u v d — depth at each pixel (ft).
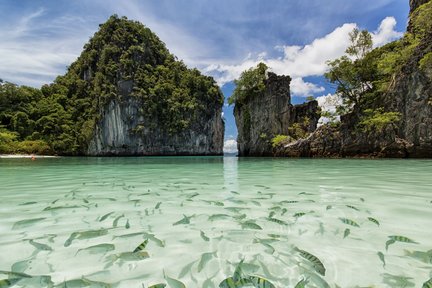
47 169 45.57
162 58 236.63
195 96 210.59
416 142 61.87
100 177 30.91
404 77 65.36
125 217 12.30
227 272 6.95
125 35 210.38
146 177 30.58
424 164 43.93
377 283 6.25
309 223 11.01
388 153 66.03
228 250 8.37
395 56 67.87
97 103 182.19
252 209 13.52
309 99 125.70
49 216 12.57
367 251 8.12
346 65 79.56
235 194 17.95
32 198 16.96
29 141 155.22
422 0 72.90
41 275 6.81
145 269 7.20
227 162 66.74
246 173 34.40
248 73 119.34
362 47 80.59
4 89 176.96
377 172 31.81
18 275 6.65
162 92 198.39
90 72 210.18
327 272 6.82
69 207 14.30
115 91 181.16
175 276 6.77
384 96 69.92
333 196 16.57
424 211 12.66
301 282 5.98
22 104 180.75
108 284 6.35
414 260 7.41
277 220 11.39
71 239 9.39
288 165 49.16
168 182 25.26
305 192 18.24
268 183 23.61
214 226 10.84
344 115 79.00
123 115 180.75
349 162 53.16
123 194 18.31
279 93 115.65
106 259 7.81
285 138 100.99
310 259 7.41
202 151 212.64
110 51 197.16
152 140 191.72
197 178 28.84
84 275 6.89
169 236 9.74
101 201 15.84
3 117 167.02
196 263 7.52
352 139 74.18
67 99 200.75
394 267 7.04
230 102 128.36
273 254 8.00
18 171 41.22
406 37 71.00
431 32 63.31
